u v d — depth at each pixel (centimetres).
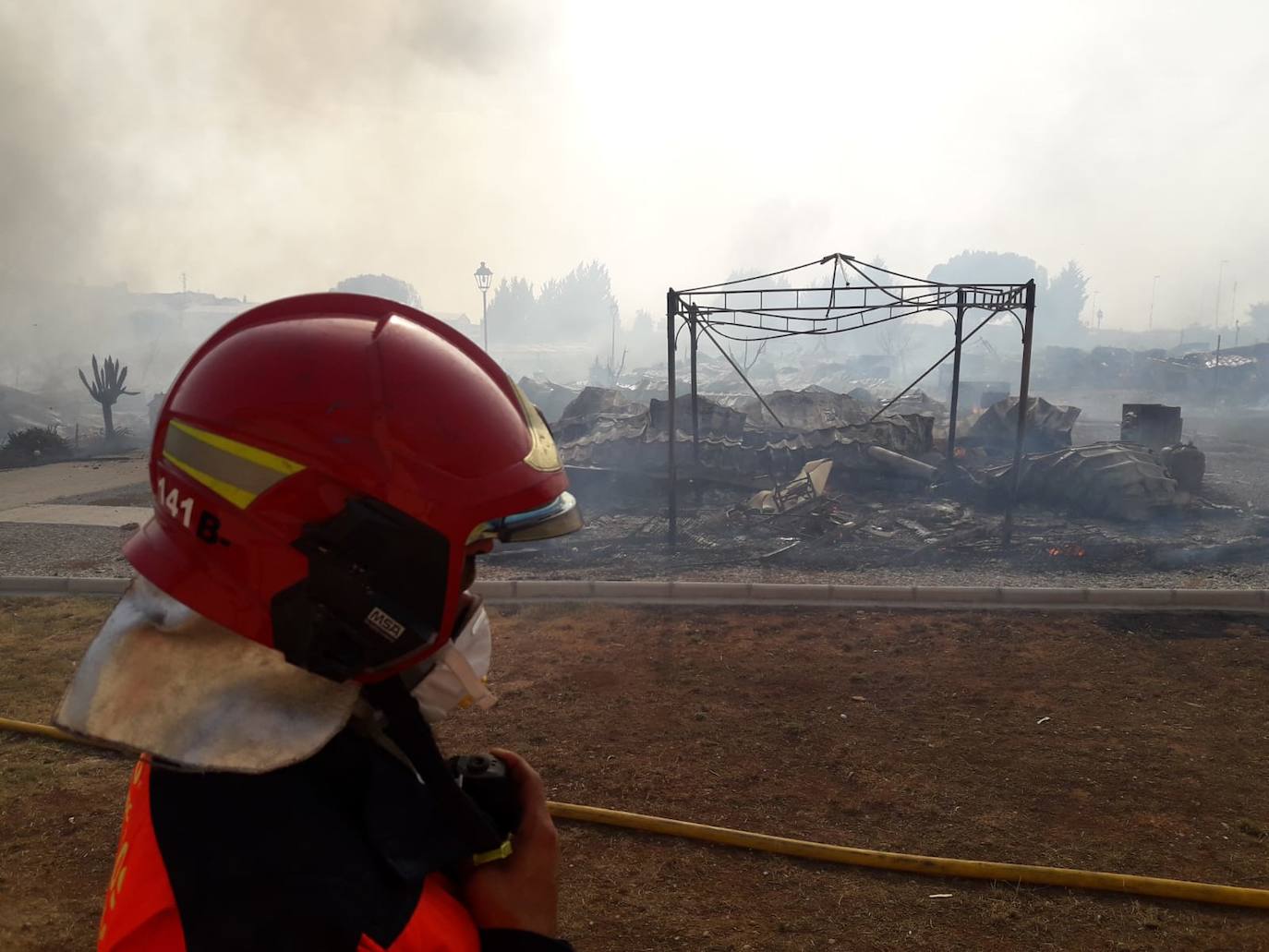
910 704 668
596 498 1662
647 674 738
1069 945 378
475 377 94
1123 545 1197
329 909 74
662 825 479
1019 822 489
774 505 1448
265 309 95
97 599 1045
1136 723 627
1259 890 404
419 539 82
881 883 430
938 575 1086
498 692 703
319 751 86
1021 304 1260
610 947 381
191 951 74
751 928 394
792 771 557
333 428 83
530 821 96
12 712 678
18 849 473
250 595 81
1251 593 902
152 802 83
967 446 1909
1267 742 591
